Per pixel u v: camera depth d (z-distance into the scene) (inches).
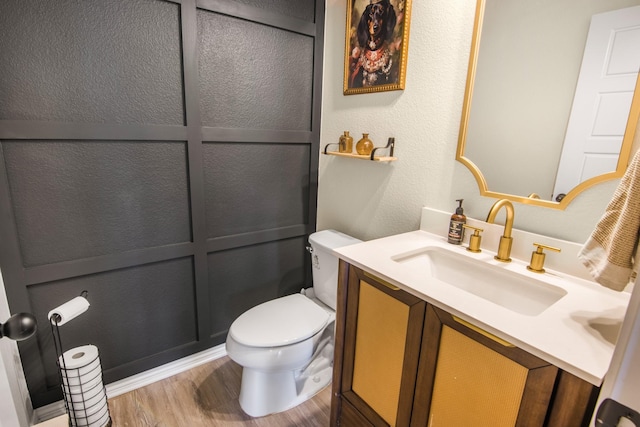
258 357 55.6
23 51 47.1
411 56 57.9
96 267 58.1
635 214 27.8
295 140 76.8
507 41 45.9
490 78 48.2
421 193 60.0
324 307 72.2
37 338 54.9
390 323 42.5
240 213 73.2
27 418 52.6
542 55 43.0
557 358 26.8
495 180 49.7
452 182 54.9
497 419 32.4
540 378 28.5
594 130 39.8
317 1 72.7
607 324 31.7
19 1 45.9
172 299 68.3
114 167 57.1
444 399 37.1
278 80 71.6
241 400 61.8
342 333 51.4
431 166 57.6
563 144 42.5
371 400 47.6
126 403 62.6
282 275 83.4
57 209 53.6
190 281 69.8
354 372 50.4
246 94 68.0
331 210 81.1
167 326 68.7
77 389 52.4
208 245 69.6
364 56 65.8
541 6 42.4
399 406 42.7
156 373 68.2
